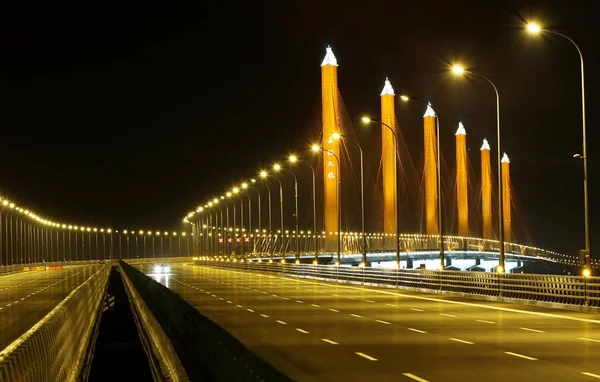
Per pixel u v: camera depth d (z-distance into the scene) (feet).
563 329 81.71
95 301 114.21
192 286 191.93
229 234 593.42
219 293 158.51
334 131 377.30
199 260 521.65
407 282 173.99
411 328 83.61
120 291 204.64
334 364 56.85
